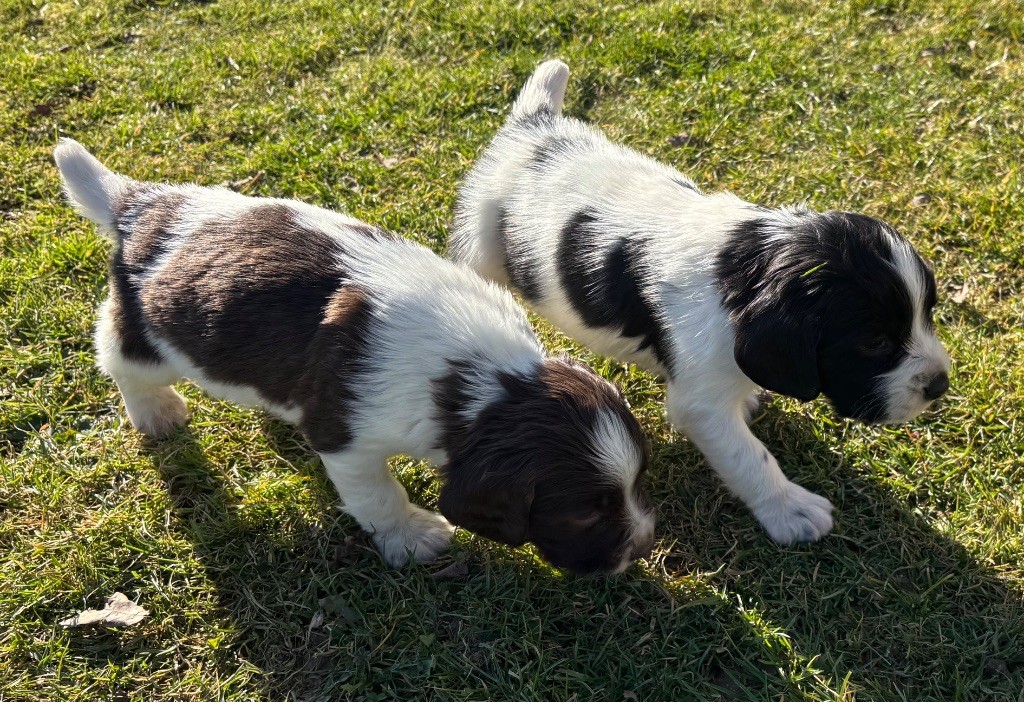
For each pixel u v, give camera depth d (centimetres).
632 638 51
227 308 50
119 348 56
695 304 52
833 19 101
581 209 59
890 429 61
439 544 56
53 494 59
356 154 87
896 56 95
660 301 54
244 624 52
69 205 82
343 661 50
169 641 52
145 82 99
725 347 51
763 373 48
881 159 82
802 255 48
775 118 88
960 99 88
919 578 52
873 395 49
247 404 55
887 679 48
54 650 51
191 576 55
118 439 63
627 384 66
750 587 53
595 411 44
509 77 95
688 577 53
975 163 80
